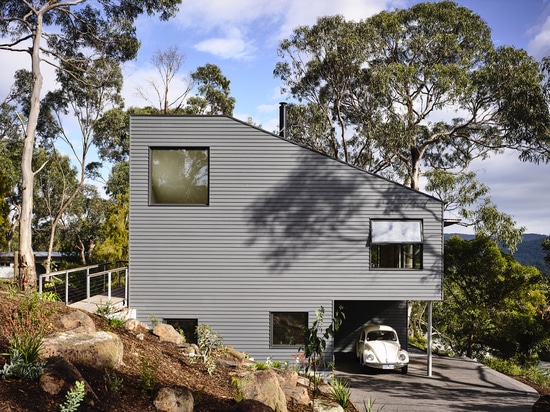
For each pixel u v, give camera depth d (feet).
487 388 42.96
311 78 92.89
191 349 29.63
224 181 48.96
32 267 49.24
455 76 81.41
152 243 48.42
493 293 74.18
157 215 48.49
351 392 40.14
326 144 96.58
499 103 82.38
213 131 48.96
